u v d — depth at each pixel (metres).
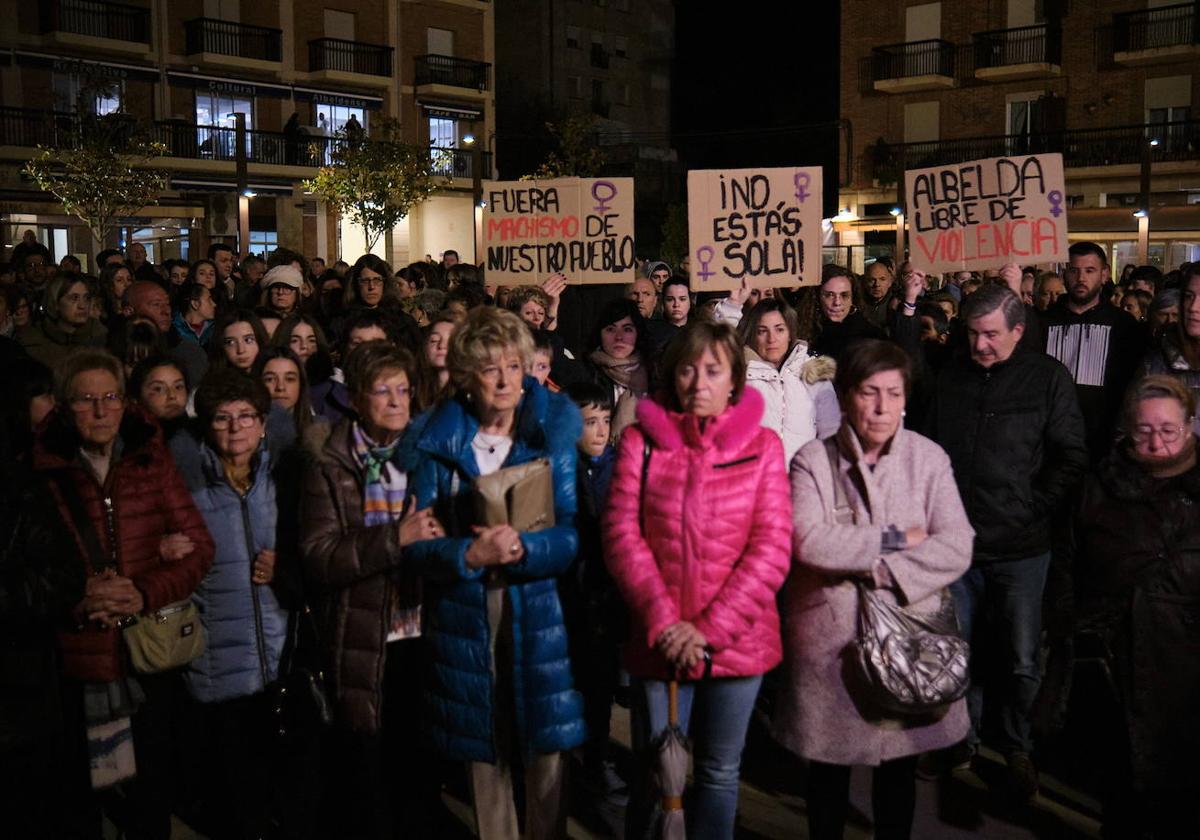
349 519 3.82
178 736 4.24
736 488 3.48
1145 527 3.83
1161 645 3.79
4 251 28.55
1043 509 4.61
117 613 3.73
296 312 5.75
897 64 34.00
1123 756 3.89
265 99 33.38
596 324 6.12
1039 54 31.80
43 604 3.37
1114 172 30.70
